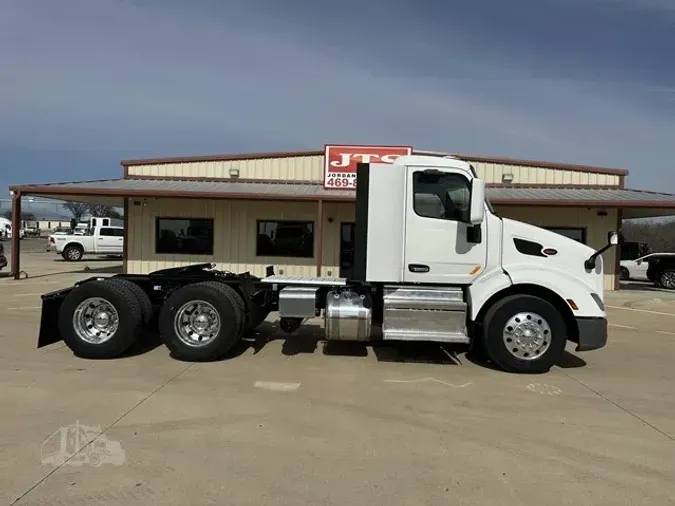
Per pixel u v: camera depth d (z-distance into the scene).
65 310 6.78
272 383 5.84
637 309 13.20
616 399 5.50
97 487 3.38
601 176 18.50
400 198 6.65
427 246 6.63
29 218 98.44
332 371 6.43
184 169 19.00
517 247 6.63
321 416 4.81
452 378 6.22
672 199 15.87
